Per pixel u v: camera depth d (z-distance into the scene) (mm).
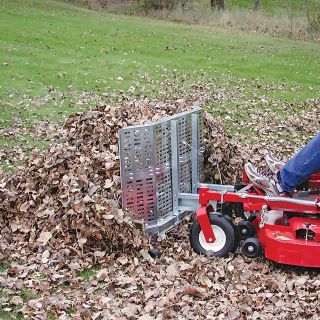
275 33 25953
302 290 5605
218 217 6297
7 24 22875
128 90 14805
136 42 21750
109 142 7719
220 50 21234
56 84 14945
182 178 7121
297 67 19000
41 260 6152
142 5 30672
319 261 5895
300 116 13000
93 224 6266
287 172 6168
